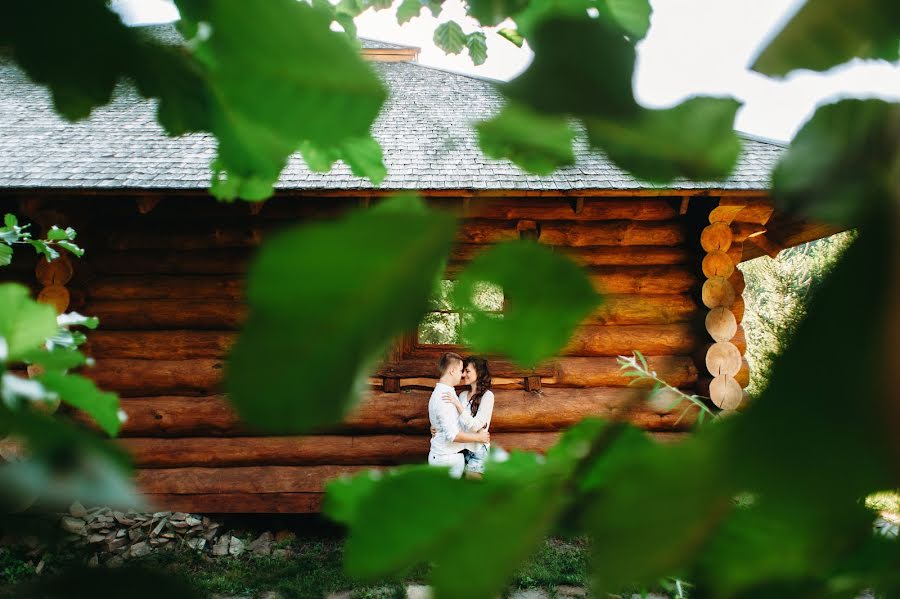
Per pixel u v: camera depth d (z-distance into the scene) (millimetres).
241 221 5609
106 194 5004
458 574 140
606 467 132
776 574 135
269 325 98
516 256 141
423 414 5488
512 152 163
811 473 108
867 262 110
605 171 5164
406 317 109
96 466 146
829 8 148
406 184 4949
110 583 153
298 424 100
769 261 7875
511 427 5496
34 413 152
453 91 7195
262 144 277
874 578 135
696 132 150
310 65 173
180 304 5578
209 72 232
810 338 109
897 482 107
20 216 5512
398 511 143
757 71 151
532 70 145
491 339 142
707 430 120
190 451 5504
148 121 6648
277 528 5730
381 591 3627
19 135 6164
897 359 103
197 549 5195
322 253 99
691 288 5652
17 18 217
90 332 5473
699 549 123
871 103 139
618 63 142
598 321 5539
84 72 237
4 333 271
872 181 130
